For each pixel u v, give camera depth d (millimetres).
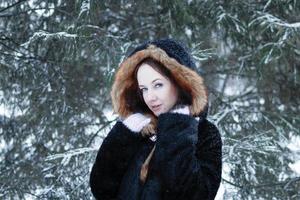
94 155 4707
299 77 5934
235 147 4504
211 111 5664
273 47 4941
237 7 5324
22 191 5340
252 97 6355
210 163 2021
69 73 5586
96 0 4723
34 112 5496
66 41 4855
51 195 4961
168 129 1972
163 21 5418
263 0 5457
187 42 5395
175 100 2076
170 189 1937
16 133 5727
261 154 5074
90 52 5113
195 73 2061
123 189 2084
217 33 5480
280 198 5324
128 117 2137
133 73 2141
